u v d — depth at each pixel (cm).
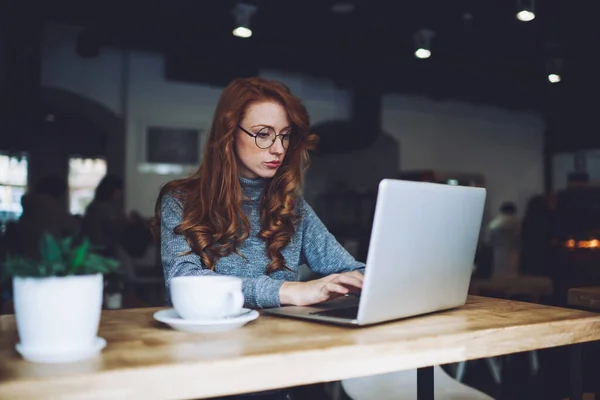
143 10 521
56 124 515
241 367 77
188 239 141
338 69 629
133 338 92
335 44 620
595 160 679
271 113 146
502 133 696
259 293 121
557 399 309
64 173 513
